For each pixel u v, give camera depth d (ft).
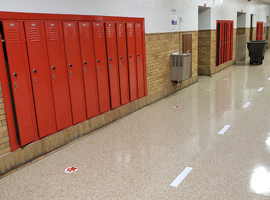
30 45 11.23
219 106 19.17
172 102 20.95
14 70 10.62
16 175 10.78
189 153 12.03
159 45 21.01
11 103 10.88
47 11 12.01
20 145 11.36
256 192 8.90
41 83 11.91
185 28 24.84
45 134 12.42
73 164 11.54
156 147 12.86
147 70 19.85
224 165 10.79
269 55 51.37
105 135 14.76
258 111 17.52
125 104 17.98
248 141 12.98
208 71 32.04
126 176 10.35
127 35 17.24
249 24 46.19
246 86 25.17
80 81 14.06
